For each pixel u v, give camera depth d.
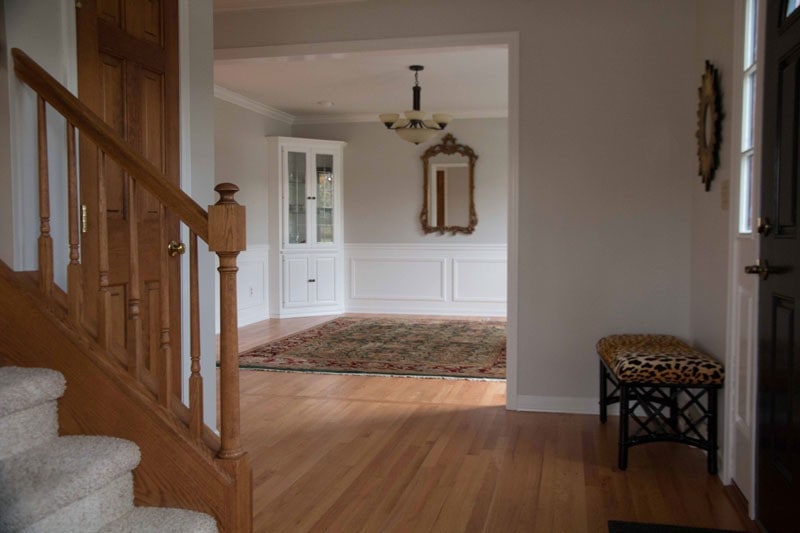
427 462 3.28
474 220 8.83
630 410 3.24
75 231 2.26
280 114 8.88
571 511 2.70
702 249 3.69
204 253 3.25
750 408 2.65
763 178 2.52
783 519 2.25
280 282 8.66
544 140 4.16
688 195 4.02
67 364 2.23
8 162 2.34
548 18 4.13
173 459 2.20
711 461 3.12
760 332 2.53
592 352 4.17
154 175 2.21
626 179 4.09
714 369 3.05
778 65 2.36
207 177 3.28
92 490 1.98
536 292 4.21
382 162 9.07
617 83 4.07
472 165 8.80
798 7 2.16
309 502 2.79
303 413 4.16
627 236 4.10
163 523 2.10
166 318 2.26
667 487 2.96
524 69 4.17
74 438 2.21
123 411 2.21
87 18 2.52
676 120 4.02
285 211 8.66
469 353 6.11
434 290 9.04
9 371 2.19
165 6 2.97
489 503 2.78
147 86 2.87
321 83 6.97
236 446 2.23
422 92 7.46
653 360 3.12
